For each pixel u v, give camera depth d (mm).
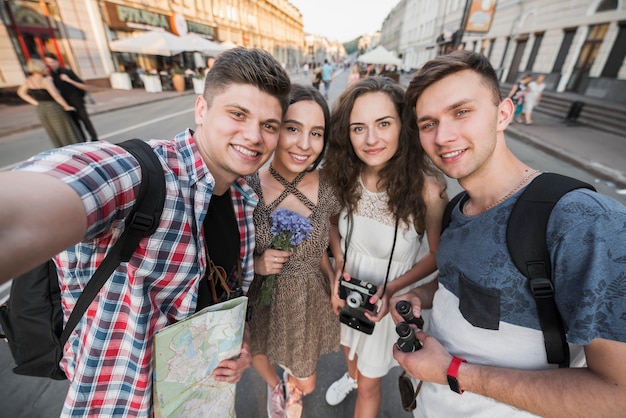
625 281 555
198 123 853
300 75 34656
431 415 991
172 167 732
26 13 11023
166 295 758
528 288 699
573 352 781
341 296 1394
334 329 1561
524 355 734
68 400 725
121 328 708
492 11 12039
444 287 957
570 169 5594
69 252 671
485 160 814
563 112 10188
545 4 12945
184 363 807
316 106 1209
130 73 16484
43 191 467
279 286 1348
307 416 1668
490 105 785
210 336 847
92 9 14000
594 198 633
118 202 592
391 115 1240
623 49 9672
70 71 5465
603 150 6391
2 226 423
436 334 972
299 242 1177
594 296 574
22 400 1661
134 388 741
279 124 859
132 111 10242
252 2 34875
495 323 754
